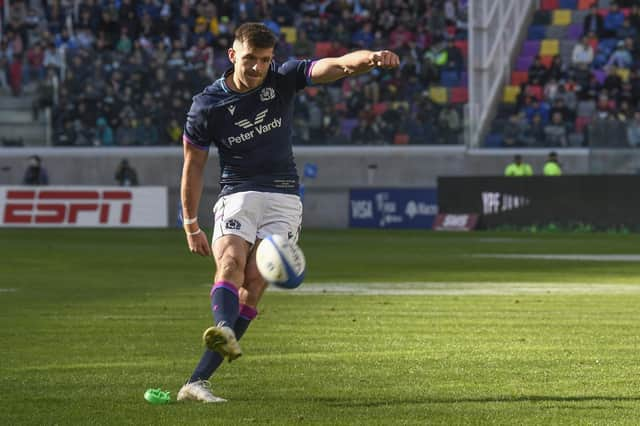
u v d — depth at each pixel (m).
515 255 59.41
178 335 26.67
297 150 98.69
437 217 90.62
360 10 106.69
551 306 33.59
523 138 96.56
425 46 103.75
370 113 99.00
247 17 106.62
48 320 29.94
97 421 16.11
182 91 99.81
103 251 62.88
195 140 18.69
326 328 28.00
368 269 50.28
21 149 99.25
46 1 107.56
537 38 106.25
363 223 95.81
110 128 99.81
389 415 16.56
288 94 18.48
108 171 99.50
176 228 91.38
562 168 94.81
